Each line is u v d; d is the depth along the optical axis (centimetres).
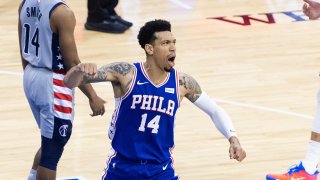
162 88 1115
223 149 1583
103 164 1520
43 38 1238
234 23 2548
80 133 1669
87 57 2217
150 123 1112
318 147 1341
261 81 2002
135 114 1109
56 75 1245
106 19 2450
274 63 2148
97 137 1648
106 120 1741
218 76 2044
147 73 1118
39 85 1248
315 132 1339
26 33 1265
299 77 2030
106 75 1102
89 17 2470
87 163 1523
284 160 1526
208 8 2744
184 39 2386
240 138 1638
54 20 1216
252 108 1816
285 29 2470
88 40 2383
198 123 1723
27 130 1691
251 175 1462
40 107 1263
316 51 2248
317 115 1339
